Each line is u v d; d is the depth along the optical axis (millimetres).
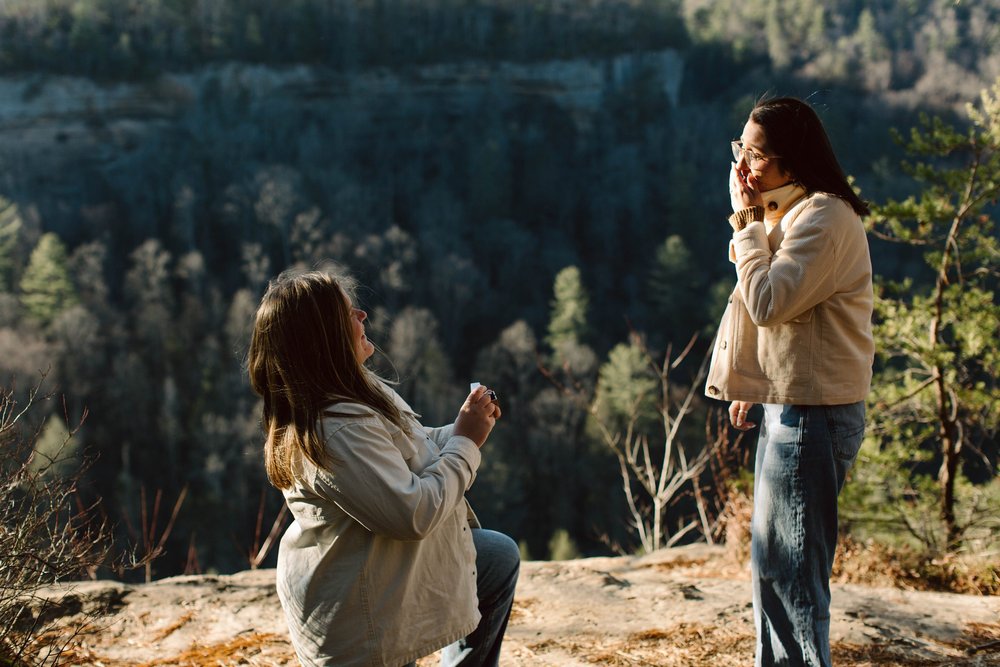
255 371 1594
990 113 4844
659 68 71500
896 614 2855
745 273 1904
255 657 2543
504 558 1806
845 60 57094
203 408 39938
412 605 1564
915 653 2537
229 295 53125
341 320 1577
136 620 2793
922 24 54938
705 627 2781
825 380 1893
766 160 1970
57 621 2746
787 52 66750
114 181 62500
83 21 68125
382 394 1643
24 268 50250
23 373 36875
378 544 1549
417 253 54750
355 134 69250
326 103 71812
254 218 55719
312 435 1494
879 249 34000
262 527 35562
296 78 71625
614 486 33062
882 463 5059
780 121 1942
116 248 57438
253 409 40094
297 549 1595
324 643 1545
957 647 2576
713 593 3143
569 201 63281
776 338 1932
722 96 69125
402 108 71000
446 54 71375
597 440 33062
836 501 1944
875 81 52625
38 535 2287
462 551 1660
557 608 3012
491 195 61844
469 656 1822
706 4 73438
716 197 59812
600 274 57156
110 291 51406
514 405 37375
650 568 3775
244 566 34094
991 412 5078
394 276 50500
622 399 25484
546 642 2711
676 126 66000
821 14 65375
